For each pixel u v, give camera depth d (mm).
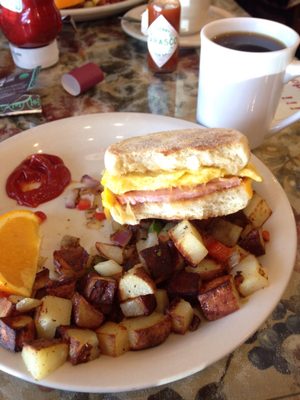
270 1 758
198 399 206
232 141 272
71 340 200
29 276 250
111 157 270
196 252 240
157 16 419
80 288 239
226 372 216
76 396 207
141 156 271
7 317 209
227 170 274
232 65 302
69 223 304
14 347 200
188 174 275
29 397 206
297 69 309
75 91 417
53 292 230
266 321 240
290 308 247
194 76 453
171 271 244
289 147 365
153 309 226
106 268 248
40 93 422
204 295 224
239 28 345
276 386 211
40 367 189
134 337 210
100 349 208
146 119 359
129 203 281
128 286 229
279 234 267
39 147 346
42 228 300
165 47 431
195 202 278
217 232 265
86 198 317
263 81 308
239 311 223
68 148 351
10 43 448
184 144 276
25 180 328
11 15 410
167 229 274
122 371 196
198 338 216
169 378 192
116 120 360
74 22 525
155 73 456
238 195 278
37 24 414
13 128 379
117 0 534
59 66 462
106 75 451
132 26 500
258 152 360
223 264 246
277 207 285
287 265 247
